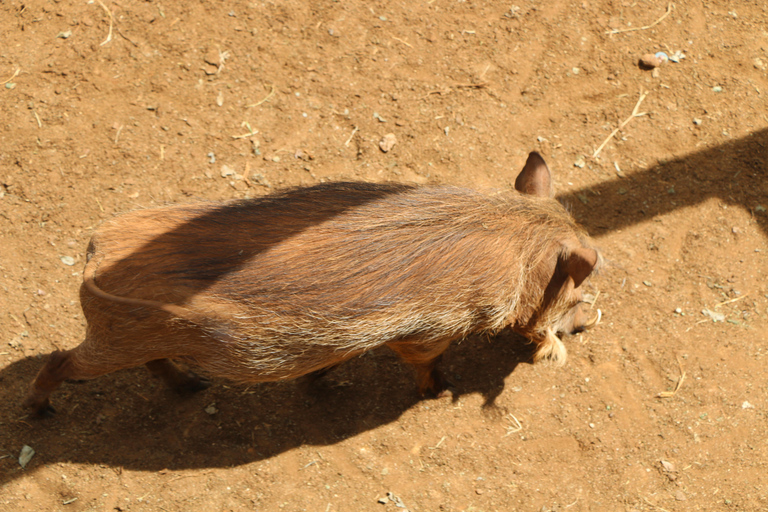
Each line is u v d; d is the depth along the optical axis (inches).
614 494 146.2
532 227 135.0
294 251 118.8
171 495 137.6
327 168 189.5
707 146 200.7
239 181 184.2
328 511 139.1
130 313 115.1
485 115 201.6
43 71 192.5
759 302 174.4
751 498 146.1
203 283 115.2
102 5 205.2
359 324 120.0
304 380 158.1
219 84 198.5
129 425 146.2
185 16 208.1
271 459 145.1
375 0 220.1
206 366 122.5
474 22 219.5
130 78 195.5
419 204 131.0
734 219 187.9
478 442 151.9
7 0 203.6
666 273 179.0
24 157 178.2
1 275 160.9
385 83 204.5
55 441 141.1
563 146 198.7
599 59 215.5
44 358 152.0
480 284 127.6
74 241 169.5
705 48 220.7
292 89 200.7
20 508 132.5
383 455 148.6
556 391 160.6
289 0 215.6
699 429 155.1
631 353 166.4
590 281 175.8
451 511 141.5
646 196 191.0
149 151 184.9
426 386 156.1
